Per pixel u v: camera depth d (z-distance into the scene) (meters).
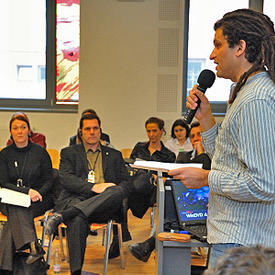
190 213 2.23
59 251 3.69
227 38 1.47
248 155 1.37
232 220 1.48
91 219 3.21
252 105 1.37
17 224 3.15
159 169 1.86
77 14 6.26
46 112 6.23
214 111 6.25
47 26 6.23
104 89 5.94
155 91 5.94
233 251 0.44
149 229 4.50
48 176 3.56
